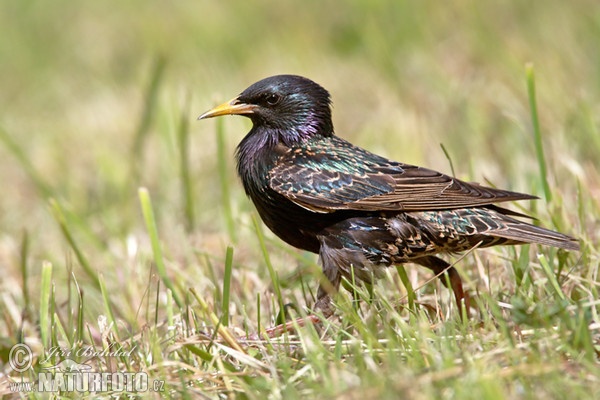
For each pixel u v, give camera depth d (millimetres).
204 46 22984
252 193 10953
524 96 16234
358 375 7824
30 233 14883
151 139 17922
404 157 15320
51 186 17219
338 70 19641
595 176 12641
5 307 11641
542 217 11859
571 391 7352
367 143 16234
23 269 11453
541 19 19906
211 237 13625
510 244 10234
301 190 10445
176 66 21938
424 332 8414
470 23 20250
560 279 10031
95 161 17719
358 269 10359
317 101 11055
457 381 7418
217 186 15719
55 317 9828
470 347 8203
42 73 23812
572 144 13922
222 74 20797
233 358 9000
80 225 13047
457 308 9617
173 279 11867
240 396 8219
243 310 9781
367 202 10297
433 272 10727
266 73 20516
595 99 15805
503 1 21094
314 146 10875
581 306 8312
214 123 17750
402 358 8328
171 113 17875
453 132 15836
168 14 25438
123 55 23938
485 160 14758
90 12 26500
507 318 9062
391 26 21266
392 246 10398
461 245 10367
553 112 15609
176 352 9133
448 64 18781
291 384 7965
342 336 9094
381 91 17906
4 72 24188
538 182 12789
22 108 22188
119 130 18859
